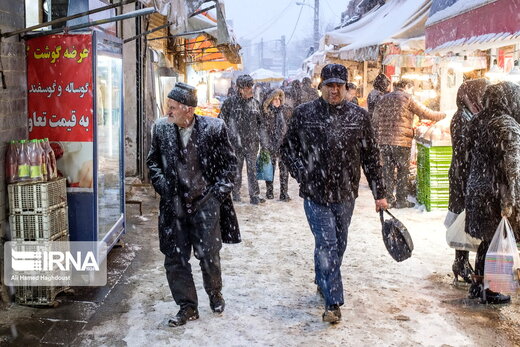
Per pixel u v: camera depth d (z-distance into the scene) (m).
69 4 5.78
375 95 11.02
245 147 9.73
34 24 5.55
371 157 4.86
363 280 5.82
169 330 4.60
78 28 5.30
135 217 8.52
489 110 4.91
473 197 5.00
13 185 4.87
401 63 11.03
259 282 5.75
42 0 5.75
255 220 8.59
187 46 17.69
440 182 8.91
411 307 5.12
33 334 4.50
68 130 5.41
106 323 4.73
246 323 4.74
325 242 4.74
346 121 4.70
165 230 4.69
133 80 11.23
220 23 9.39
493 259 4.92
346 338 4.48
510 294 5.23
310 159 4.76
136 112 11.29
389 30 11.60
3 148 4.95
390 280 5.83
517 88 4.84
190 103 4.52
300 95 13.29
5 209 5.03
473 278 5.27
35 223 4.92
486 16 6.29
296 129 4.80
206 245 4.74
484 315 4.94
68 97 5.37
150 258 6.50
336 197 4.76
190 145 4.61
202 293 5.43
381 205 4.94
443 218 8.62
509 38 5.62
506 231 4.87
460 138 5.67
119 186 6.62
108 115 6.02
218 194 4.69
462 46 7.13
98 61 5.50
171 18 7.86
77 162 5.44
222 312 4.95
